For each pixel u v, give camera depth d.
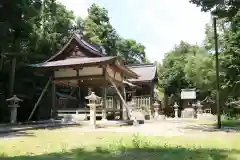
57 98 25.42
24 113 26.56
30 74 27.80
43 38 29.36
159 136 10.95
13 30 20.78
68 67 20.00
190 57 35.38
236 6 14.57
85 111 21.30
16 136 11.37
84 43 22.41
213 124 20.59
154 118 33.03
